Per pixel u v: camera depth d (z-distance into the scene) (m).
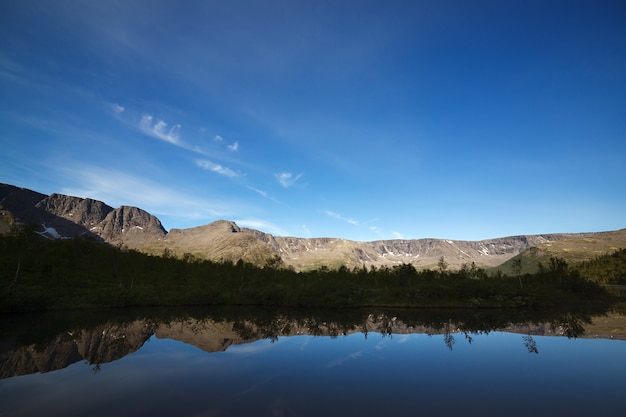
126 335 53.12
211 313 84.88
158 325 63.72
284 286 119.75
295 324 68.38
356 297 101.75
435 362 37.25
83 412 22.50
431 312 90.25
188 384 28.73
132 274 143.88
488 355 40.59
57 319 67.62
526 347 45.31
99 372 32.66
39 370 33.41
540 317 79.12
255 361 37.56
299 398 25.41
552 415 22.53
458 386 28.72
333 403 24.42
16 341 47.12
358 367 35.06
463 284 106.38
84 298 90.62
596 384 29.36
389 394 26.56
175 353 41.25
